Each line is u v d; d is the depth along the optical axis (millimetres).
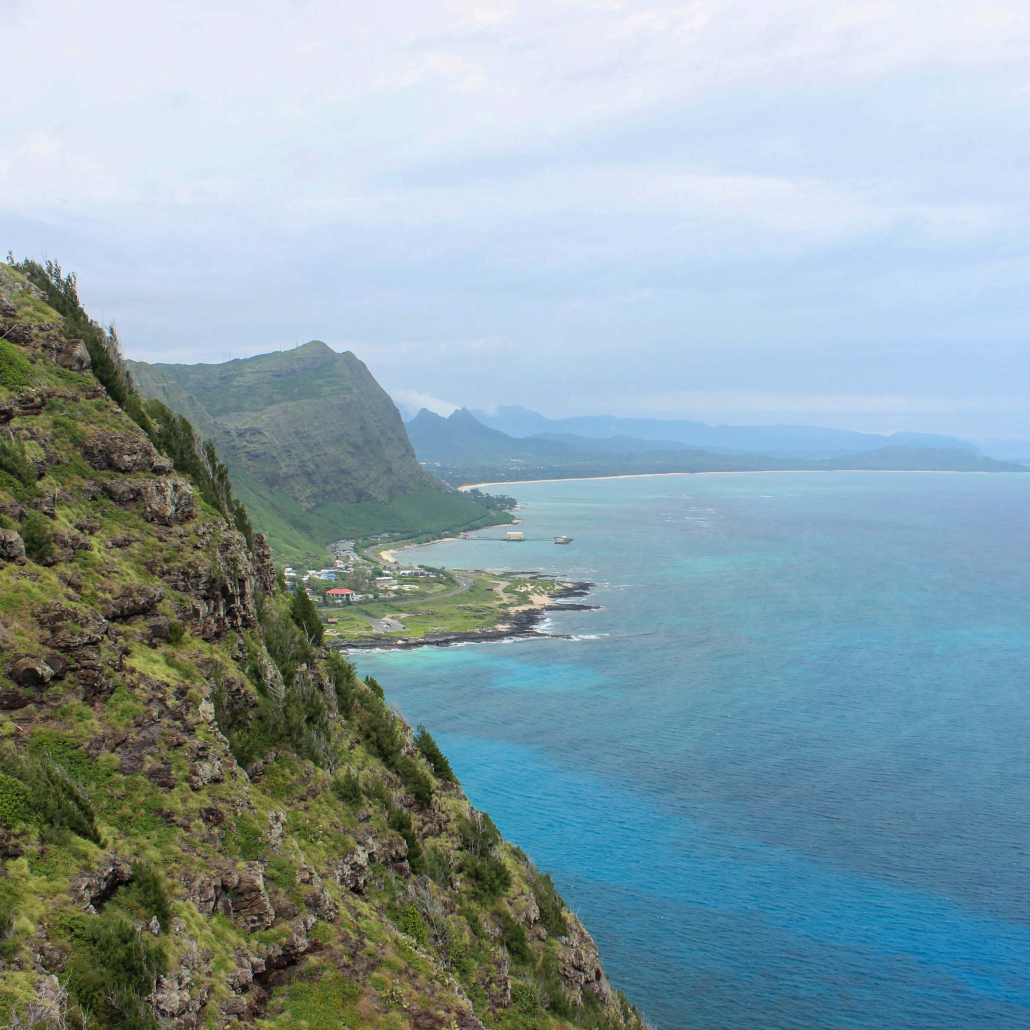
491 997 63844
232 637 68062
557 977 73750
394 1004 51875
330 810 63750
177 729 54250
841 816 149375
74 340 71000
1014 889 127625
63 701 50500
